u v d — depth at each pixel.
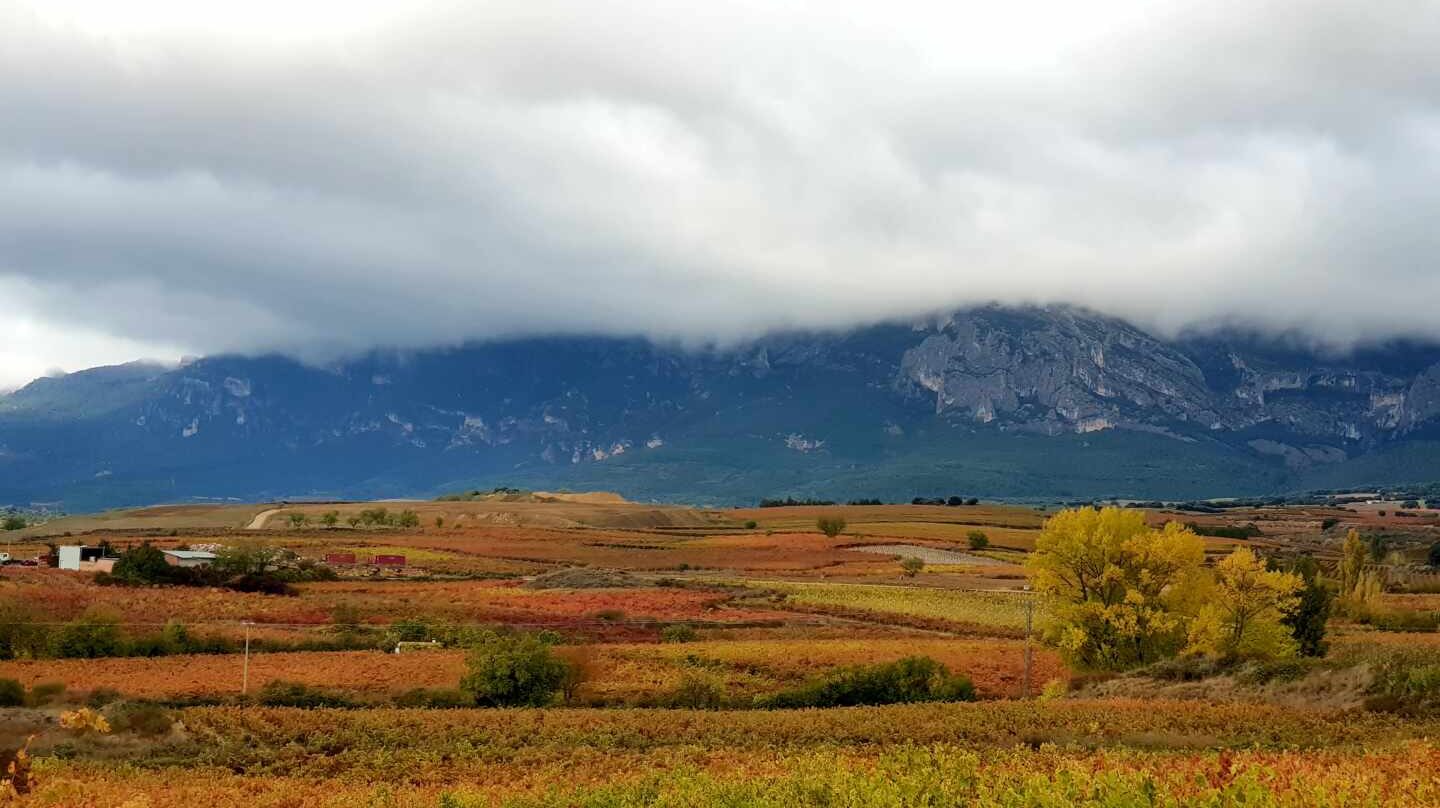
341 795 37.06
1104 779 23.38
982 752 40.88
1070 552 69.56
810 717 53.78
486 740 50.62
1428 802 20.58
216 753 48.47
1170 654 67.75
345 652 79.75
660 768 41.50
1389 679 51.12
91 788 36.66
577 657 68.50
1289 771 24.44
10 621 82.31
